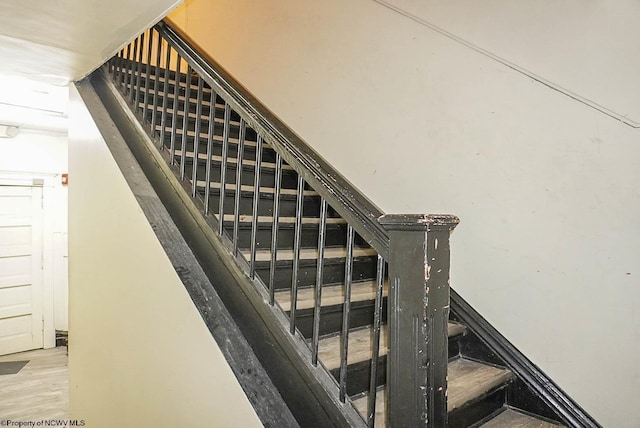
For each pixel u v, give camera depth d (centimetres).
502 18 194
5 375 432
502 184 196
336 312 183
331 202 134
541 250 186
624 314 166
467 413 169
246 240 204
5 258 501
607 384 170
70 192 291
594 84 170
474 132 204
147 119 240
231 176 249
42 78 273
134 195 213
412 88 226
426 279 107
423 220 106
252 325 166
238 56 333
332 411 135
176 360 183
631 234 163
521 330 191
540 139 184
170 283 186
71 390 291
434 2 216
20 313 510
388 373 114
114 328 233
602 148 169
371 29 244
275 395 152
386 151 238
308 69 279
